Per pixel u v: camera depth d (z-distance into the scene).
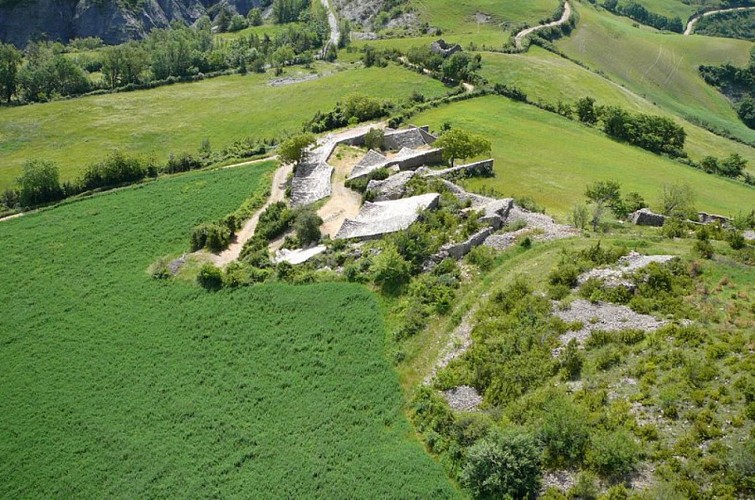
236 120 144.12
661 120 135.62
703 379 38.38
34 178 96.44
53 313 65.50
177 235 79.94
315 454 44.19
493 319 50.19
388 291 58.94
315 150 97.00
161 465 45.75
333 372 51.53
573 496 35.03
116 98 164.62
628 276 48.91
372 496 40.12
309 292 61.12
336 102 142.88
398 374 50.03
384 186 79.94
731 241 52.75
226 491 42.62
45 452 48.62
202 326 60.03
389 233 66.19
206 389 52.28
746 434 34.34
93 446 48.53
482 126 121.94
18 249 78.19
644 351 42.44
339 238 70.25
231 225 78.75
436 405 44.59
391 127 118.56
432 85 151.38
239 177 95.50
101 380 55.19
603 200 73.62
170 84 180.00
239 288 64.38
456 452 41.12
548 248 57.84
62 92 170.62
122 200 90.31
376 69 170.25
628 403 38.97
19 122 146.00
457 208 68.44
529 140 118.25
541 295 50.69
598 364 42.47
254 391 51.06
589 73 178.62
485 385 44.91
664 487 32.91
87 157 126.00
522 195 88.12
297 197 84.94
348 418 46.75
